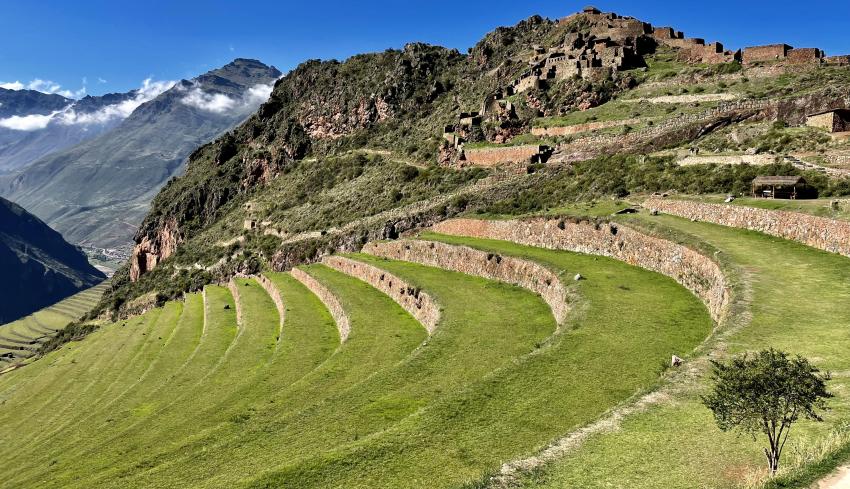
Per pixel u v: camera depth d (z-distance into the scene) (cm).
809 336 2878
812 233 4484
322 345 6438
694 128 8381
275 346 7125
